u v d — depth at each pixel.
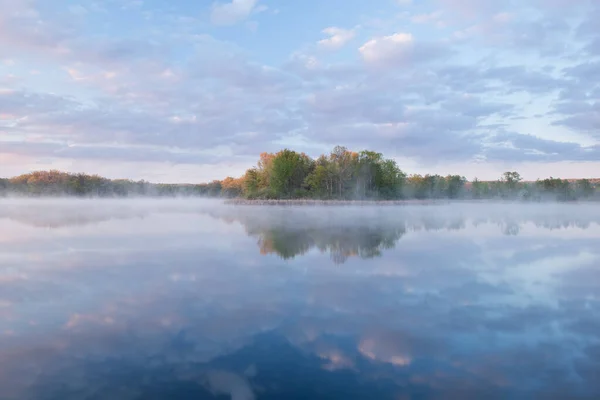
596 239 24.70
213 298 11.45
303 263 16.73
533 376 6.86
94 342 8.33
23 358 7.61
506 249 20.44
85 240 24.27
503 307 10.59
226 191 150.62
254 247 21.23
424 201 109.06
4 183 147.88
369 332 8.83
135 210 63.56
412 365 7.29
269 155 112.75
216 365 7.29
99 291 12.28
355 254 18.89
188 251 19.95
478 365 7.29
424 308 10.51
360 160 101.69
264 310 10.36
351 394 6.33
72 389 6.46
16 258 18.05
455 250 20.08
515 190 126.00
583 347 8.00
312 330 8.97
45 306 10.76
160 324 9.36
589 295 11.70
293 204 91.38
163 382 6.69
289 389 6.49
